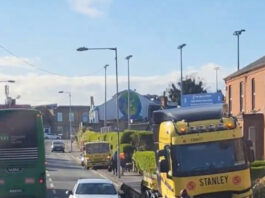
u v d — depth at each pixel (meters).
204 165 17.38
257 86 40.44
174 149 17.50
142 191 24.00
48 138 124.69
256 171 27.38
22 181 23.42
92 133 84.88
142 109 101.44
